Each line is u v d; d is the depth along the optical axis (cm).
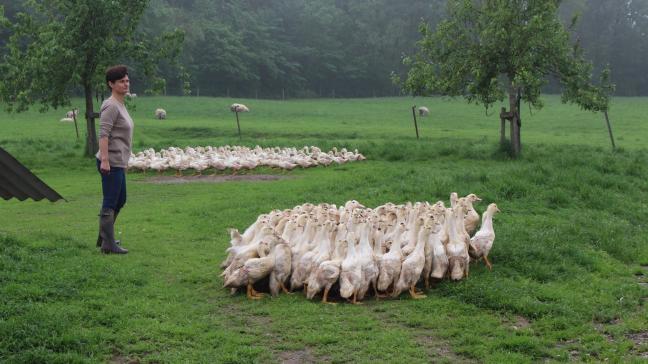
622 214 1728
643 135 4156
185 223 1566
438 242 1094
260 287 1077
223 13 10044
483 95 2709
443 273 1080
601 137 4006
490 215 1240
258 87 9856
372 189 1941
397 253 1047
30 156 2997
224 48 9038
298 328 895
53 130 4325
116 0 2861
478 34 2739
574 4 9456
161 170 2542
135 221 1602
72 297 974
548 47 2648
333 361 795
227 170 2548
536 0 2627
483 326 904
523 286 1070
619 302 1035
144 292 1023
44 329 829
